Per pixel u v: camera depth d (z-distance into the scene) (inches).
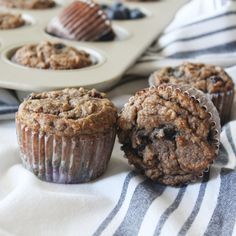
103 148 12.9
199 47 22.0
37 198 11.7
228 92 16.8
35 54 18.4
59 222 11.5
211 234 11.0
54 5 28.6
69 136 12.4
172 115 12.5
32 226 11.3
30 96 13.5
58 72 17.6
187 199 12.3
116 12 26.5
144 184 12.7
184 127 12.5
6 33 22.0
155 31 24.6
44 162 12.8
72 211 11.8
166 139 12.7
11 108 16.0
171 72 17.6
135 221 11.3
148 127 12.7
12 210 11.4
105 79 17.3
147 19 27.0
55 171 12.8
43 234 11.1
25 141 12.8
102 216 11.8
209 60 20.2
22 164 13.6
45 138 12.4
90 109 12.7
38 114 12.6
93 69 18.2
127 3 30.6
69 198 11.9
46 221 11.4
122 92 18.9
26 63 18.2
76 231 11.3
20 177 12.8
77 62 18.2
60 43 19.4
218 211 11.7
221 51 21.7
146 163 12.8
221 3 24.0
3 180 12.9
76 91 13.7
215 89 16.6
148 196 11.8
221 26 21.9
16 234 11.0
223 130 15.2
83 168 12.8
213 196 12.3
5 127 16.0
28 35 22.1
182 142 12.5
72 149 12.5
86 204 11.9
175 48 22.1
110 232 11.2
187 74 17.1
